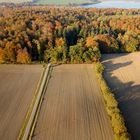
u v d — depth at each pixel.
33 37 102.81
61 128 54.88
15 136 52.91
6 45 90.62
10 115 60.28
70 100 66.50
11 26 111.38
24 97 68.56
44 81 77.69
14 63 91.12
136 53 104.62
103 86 70.81
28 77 80.81
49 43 98.19
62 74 82.81
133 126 55.50
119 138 49.16
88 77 80.56
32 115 59.81
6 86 75.19
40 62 92.50
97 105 63.78
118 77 81.31
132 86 74.88
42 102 65.69
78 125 55.75
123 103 65.00
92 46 96.75
